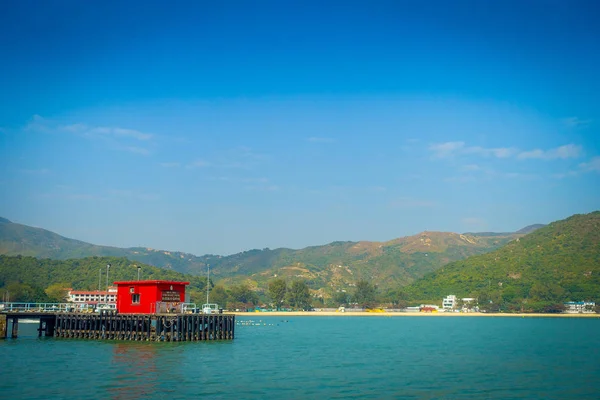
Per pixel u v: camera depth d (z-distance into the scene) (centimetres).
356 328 19750
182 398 5819
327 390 6381
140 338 10438
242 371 7525
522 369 8250
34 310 12300
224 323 11231
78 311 12425
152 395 5916
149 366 7644
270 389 6362
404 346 12081
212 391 6175
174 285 10900
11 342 10344
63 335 11300
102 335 10869
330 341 13300
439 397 6116
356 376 7394
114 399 5703
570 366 8625
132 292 10894
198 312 11319
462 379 7269
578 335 16138
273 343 12281
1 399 5656
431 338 14725
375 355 10044
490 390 6544
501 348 11731
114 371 7200
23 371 7156
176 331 10350
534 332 17675
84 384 6384
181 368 7562
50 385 6312
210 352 9312
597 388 6731
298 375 7375
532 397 6197
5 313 11044
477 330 18825
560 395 6319
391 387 6631
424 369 8162
